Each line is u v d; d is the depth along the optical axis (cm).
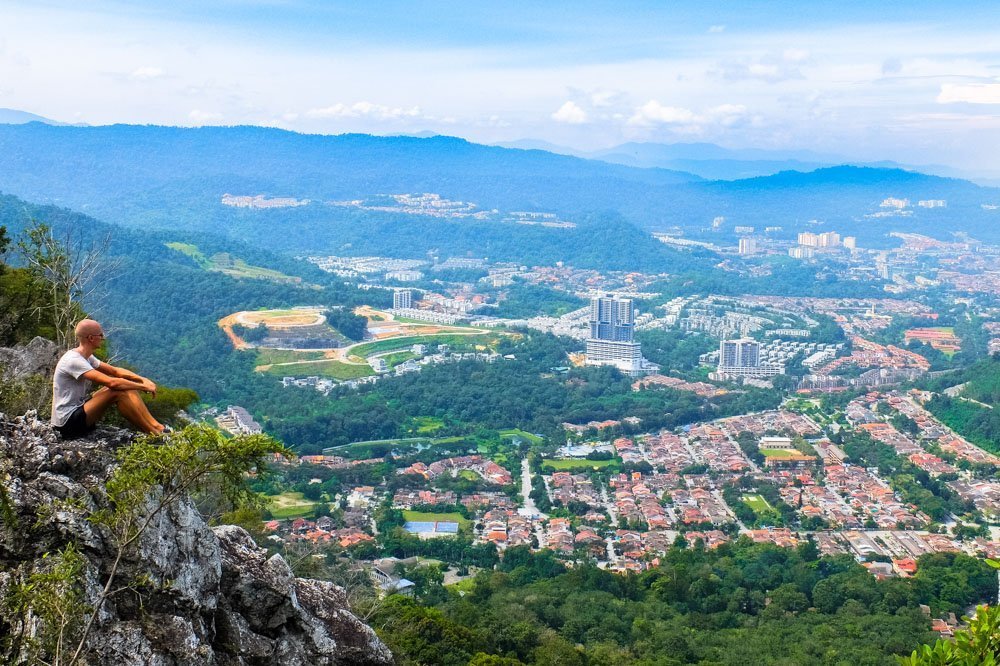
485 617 9031
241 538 2669
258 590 2545
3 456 2205
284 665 2523
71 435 2320
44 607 1955
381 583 10350
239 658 2419
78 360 2330
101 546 2164
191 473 2161
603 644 9281
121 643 2092
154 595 2212
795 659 9100
